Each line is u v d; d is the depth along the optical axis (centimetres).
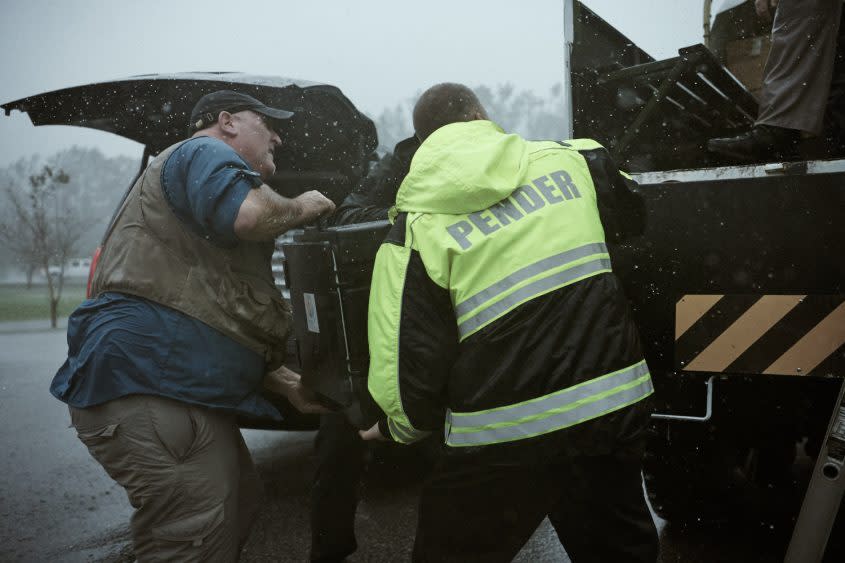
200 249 177
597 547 152
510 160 150
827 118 250
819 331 172
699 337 185
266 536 285
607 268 153
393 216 172
